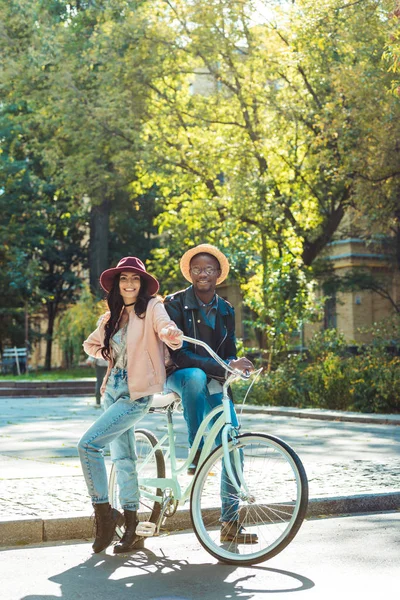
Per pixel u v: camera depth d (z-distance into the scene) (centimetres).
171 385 593
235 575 521
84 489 762
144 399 573
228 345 614
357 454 1056
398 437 1293
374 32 2097
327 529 647
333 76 2141
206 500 661
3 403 2223
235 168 2714
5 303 4181
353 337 3684
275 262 2244
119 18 2984
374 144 2088
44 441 1209
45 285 4428
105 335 578
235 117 2758
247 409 1889
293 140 2714
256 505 551
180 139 2814
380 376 1778
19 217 4078
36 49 3077
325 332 2184
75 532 629
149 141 2780
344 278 3281
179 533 645
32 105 3147
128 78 2712
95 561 561
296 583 498
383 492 743
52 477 841
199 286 609
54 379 2898
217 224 2667
